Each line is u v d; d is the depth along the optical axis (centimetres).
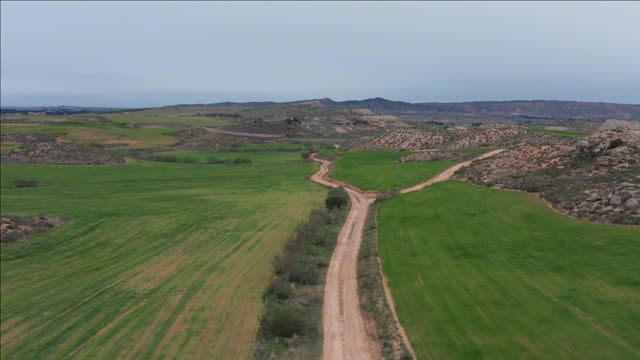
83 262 4169
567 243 3203
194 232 5012
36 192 7488
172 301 3192
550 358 1936
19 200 6744
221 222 5394
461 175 6581
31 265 4100
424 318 2420
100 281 3697
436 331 2277
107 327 2869
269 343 2378
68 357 2542
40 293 3503
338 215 5141
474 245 3491
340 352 2202
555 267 2856
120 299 3303
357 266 3459
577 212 3794
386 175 7631
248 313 2881
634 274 2567
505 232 3700
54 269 4006
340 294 2933
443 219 4353
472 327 2270
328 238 4100
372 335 2348
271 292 3053
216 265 3919
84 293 3466
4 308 3262
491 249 3356
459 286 2775
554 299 2439
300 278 3180
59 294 3469
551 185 4712
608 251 2936
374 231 4288
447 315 2427
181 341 2591
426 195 5534
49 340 2759
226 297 3181
